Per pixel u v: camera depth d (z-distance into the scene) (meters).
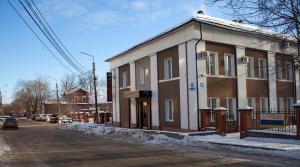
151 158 13.59
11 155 15.74
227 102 25.44
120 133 26.84
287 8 14.12
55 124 56.88
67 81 98.12
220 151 15.23
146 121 30.52
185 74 24.59
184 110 24.73
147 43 29.55
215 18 25.89
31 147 19.20
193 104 23.72
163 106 27.56
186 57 24.50
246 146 15.81
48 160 13.91
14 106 145.12
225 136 20.73
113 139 23.33
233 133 22.77
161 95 27.83
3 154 16.12
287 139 17.06
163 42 27.31
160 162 12.51
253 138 18.48
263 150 14.70
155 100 28.61
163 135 21.86
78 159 13.92
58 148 18.39
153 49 28.80
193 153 14.73
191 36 23.86
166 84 27.12
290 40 15.50
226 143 17.00
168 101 27.27
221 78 25.03
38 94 114.31
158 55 28.36
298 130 16.72
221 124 21.44
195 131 23.33
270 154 13.74
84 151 16.64
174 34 25.83
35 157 14.93
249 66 27.34
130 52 33.28
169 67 27.30
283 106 29.72
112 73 38.09
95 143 20.69
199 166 11.43
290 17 14.23
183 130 24.80
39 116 83.06
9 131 37.03
